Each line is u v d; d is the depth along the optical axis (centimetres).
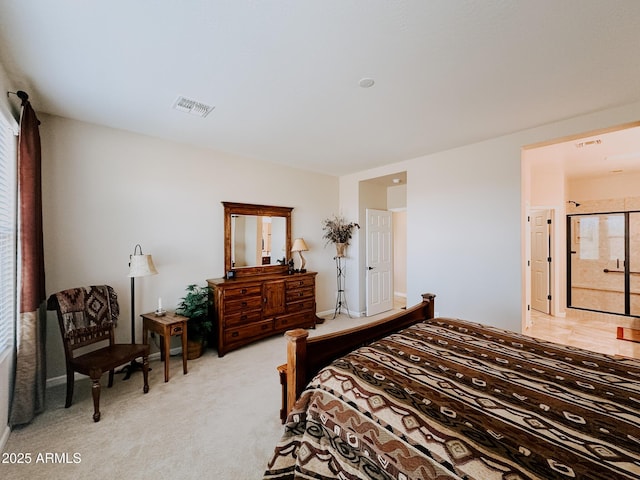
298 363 162
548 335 427
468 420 109
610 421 110
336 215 560
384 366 153
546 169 506
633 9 152
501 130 327
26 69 206
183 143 368
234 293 360
